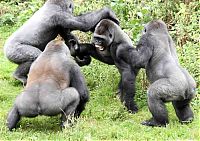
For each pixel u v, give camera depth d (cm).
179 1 2017
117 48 1456
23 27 1606
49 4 1599
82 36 1850
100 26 1456
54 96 1225
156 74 1336
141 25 1742
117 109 1422
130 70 1445
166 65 1323
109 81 1619
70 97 1239
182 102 1338
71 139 1210
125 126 1320
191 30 1830
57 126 1315
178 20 1903
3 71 1769
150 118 1383
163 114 1301
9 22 2259
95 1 2052
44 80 1241
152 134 1262
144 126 1316
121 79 1500
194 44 1744
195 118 1375
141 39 1373
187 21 1905
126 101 1448
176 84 1286
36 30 1580
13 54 1569
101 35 1444
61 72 1262
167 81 1293
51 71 1259
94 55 1539
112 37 1452
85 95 1298
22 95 1238
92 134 1255
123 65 1454
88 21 1559
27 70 1588
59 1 1590
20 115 1248
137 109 1450
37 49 1570
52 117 1371
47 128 1303
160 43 1348
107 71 1650
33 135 1234
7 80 1695
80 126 1280
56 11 1577
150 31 1365
